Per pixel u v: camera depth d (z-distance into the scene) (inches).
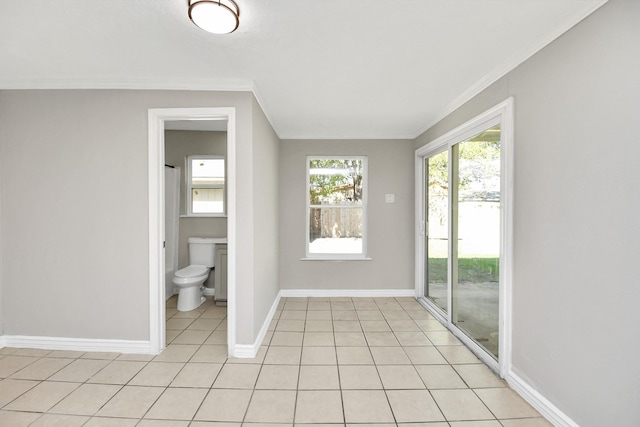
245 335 94.8
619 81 52.1
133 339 96.2
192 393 75.7
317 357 94.5
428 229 150.5
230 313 94.6
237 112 94.3
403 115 125.3
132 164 94.7
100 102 94.5
